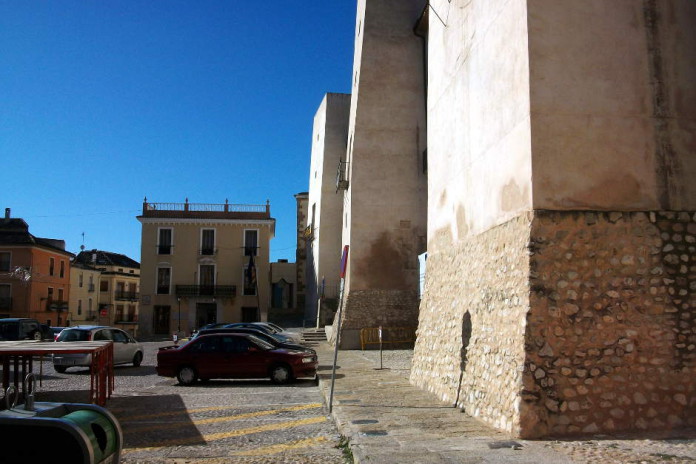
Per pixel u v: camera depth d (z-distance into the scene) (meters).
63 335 20.12
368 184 27.64
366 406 10.70
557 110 8.19
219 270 51.53
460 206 11.88
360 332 26.45
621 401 7.64
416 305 27.03
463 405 9.93
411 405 10.73
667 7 8.50
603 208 8.10
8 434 4.44
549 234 8.02
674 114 8.32
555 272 7.94
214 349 16.28
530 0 8.33
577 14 8.37
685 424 7.66
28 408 4.79
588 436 7.32
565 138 8.16
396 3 28.66
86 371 20.62
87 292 67.25
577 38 8.32
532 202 8.08
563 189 8.10
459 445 7.09
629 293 7.93
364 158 27.75
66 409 4.96
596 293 7.92
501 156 9.35
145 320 50.66
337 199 42.28
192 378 16.12
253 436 8.97
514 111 8.80
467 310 10.64
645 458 6.06
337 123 43.12
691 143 8.30
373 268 27.20
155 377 18.38
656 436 7.19
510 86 8.98
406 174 27.83
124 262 76.94
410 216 27.62
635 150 8.22
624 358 7.77
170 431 9.51
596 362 7.73
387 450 6.94
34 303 52.62
